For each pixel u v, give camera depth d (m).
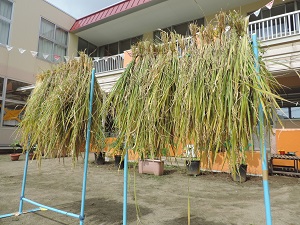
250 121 1.24
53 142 2.44
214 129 1.31
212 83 1.36
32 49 10.18
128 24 10.50
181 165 6.53
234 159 1.22
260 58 1.43
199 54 1.52
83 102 2.50
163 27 10.36
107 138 2.55
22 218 2.83
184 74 1.54
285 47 5.43
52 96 2.59
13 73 9.48
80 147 2.65
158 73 1.70
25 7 9.98
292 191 4.30
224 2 8.34
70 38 11.77
